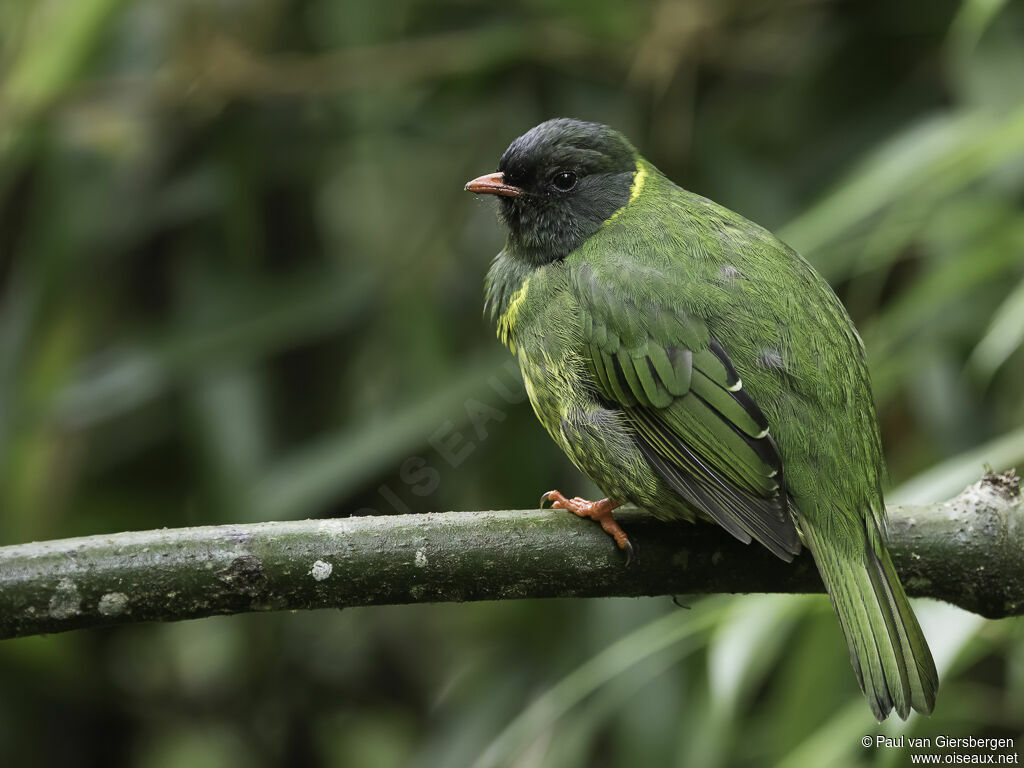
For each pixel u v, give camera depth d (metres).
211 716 11.83
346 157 11.54
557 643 10.45
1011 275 9.59
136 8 11.03
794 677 8.74
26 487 10.48
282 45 11.30
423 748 10.92
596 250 7.69
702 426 7.03
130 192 11.18
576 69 11.30
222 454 10.59
